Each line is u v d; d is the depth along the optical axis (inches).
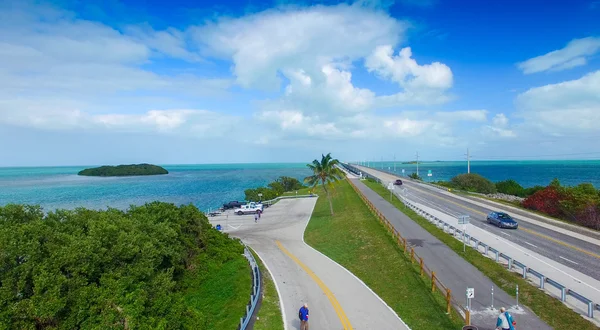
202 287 1095.6
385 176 4717.0
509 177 7632.9
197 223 1310.3
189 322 740.7
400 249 1219.9
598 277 922.1
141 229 992.9
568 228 1547.7
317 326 742.5
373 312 808.3
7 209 791.7
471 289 691.4
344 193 2928.2
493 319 720.3
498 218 1573.6
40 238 715.4
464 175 3469.5
